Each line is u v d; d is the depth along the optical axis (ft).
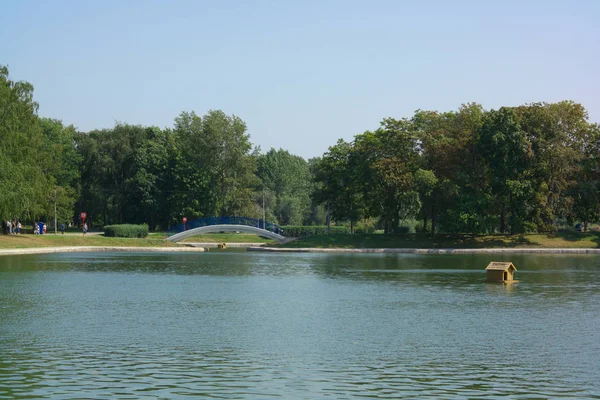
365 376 77.36
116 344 92.68
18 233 328.90
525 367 81.61
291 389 72.23
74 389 71.56
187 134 452.35
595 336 99.50
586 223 359.66
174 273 197.88
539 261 252.01
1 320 111.04
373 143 354.74
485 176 336.90
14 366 80.53
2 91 265.95
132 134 463.01
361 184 351.05
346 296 144.36
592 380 75.97
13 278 176.86
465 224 317.22
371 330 103.96
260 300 137.49
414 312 121.70
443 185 328.08
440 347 91.97
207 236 427.74
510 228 352.28
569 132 338.95
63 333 100.12
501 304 132.05
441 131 355.36
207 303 132.46
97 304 129.90
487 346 92.73
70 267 211.82
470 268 219.00
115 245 324.60
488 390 72.28
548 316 117.19
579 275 192.85
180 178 437.58
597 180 338.54
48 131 434.71
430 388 72.90
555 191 332.60
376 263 243.19
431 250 315.78
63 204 395.55
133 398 68.74
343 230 390.83
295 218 574.97
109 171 447.42
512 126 319.68
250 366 81.46
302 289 157.48
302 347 91.61
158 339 96.27
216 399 68.64
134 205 446.60
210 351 88.94
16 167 261.24
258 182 465.06
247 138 453.99
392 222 374.02
